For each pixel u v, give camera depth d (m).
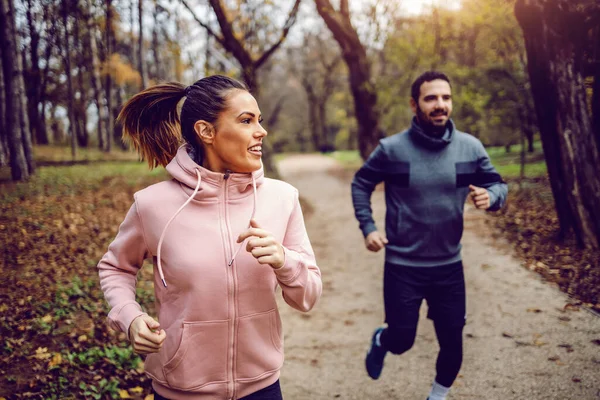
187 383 1.53
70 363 3.40
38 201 9.08
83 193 10.39
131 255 1.65
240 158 1.53
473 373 3.25
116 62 16.81
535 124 11.04
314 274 1.65
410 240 2.59
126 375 3.35
